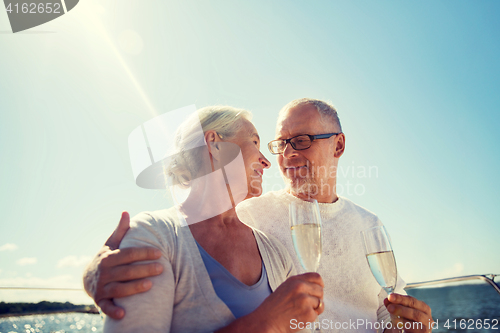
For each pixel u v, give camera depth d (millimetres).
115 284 929
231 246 1345
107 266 968
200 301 1100
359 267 2170
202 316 1078
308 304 928
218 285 1207
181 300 1103
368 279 2170
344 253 2152
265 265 1405
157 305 950
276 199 2268
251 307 1203
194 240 1221
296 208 1329
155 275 989
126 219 1151
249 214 2160
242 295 1221
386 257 1470
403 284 2184
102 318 990
